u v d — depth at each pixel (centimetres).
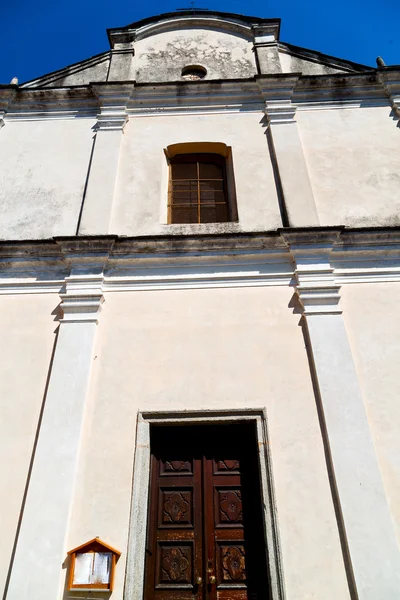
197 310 568
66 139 771
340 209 662
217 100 803
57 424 488
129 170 717
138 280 594
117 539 429
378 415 487
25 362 541
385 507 429
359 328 547
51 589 402
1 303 589
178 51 911
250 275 591
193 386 512
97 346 545
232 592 438
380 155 725
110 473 462
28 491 451
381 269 592
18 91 825
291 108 777
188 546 463
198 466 504
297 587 402
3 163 743
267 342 540
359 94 807
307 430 480
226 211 712
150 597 438
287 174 691
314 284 572
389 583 394
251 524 470
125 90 811
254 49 899
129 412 497
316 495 444
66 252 605
